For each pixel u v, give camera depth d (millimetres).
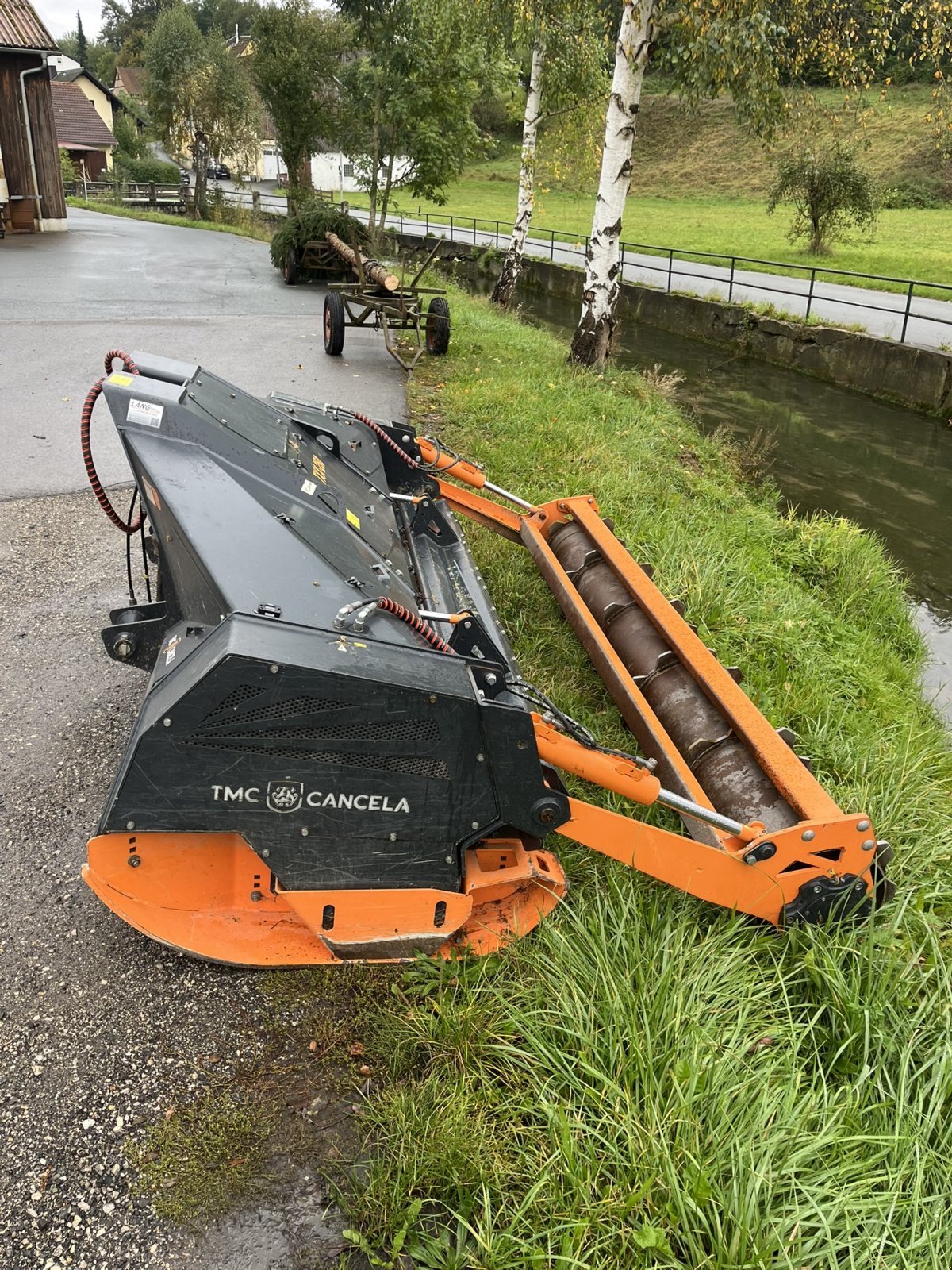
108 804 2900
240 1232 2416
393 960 3143
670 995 2994
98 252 19859
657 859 3221
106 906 3271
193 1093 2746
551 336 16172
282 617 2924
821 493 11500
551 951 3182
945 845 4105
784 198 29891
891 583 8227
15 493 6793
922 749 5109
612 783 3211
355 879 3051
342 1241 2408
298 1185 2533
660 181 47781
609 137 11906
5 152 21984
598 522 5379
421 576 4129
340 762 2877
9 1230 2379
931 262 25812
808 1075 2965
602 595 4852
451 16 15852
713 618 5973
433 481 5195
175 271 17641
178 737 2766
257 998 3047
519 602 5578
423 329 13438
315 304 14906
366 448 4906
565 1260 2281
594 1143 2600
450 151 20141
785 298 21547
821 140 27625
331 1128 2680
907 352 16125
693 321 21625
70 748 4145
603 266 12414
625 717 4023
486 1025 2941
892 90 42469
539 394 10328
